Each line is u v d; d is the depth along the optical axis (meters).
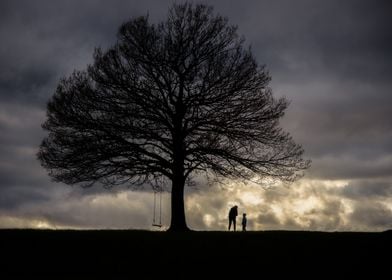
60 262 26.14
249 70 36.41
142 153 35.97
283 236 30.70
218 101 36.03
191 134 36.44
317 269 26.09
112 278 24.56
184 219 35.66
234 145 36.06
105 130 35.19
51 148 35.81
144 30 36.66
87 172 35.56
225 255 27.23
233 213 37.25
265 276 25.34
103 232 31.39
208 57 36.66
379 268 26.30
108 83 35.97
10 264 25.78
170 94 36.50
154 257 26.92
